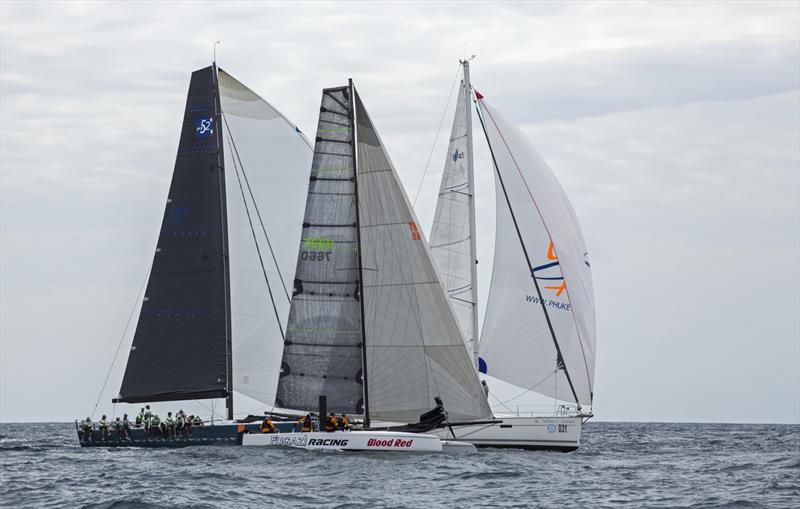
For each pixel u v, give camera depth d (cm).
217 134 9775
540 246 9388
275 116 9938
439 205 9612
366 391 8369
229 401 9631
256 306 9794
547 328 9300
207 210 9738
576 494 6575
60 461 8744
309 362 8456
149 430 9150
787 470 8556
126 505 5975
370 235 8431
